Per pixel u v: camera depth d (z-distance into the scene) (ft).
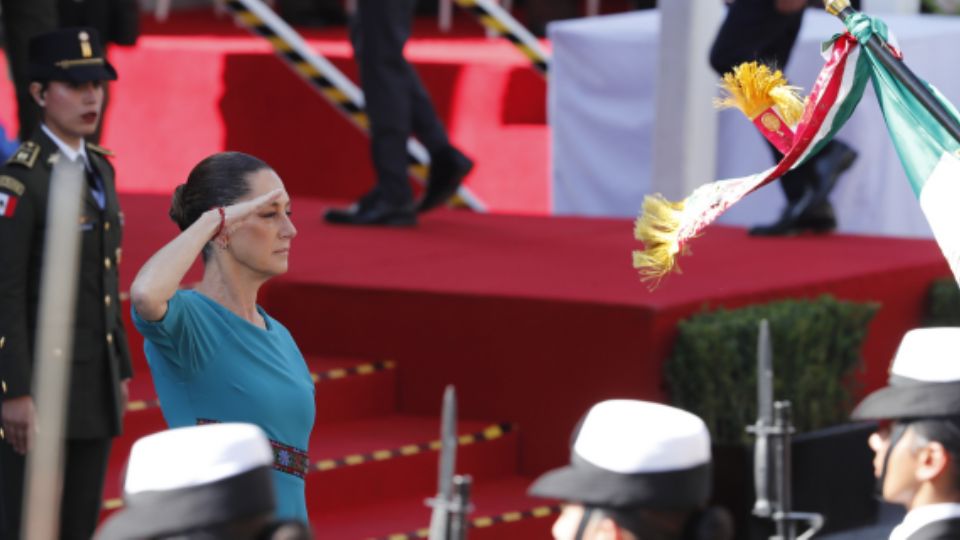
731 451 80.18
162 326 44.73
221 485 28.25
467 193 147.43
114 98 158.71
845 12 47.83
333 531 74.74
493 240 104.01
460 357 84.69
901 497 36.50
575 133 138.41
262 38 163.84
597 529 30.94
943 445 35.55
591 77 136.56
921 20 135.44
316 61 151.23
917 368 36.14
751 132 124.88
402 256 96.43
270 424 46.37
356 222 108.58
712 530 30.83
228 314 46.34
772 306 85.51
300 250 97.96
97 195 63.77
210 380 45.88
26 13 85.40
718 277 90.63
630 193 135.85
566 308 82.23
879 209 124.06
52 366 21.07
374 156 107.96
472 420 84.69
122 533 28.19
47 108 62.39
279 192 46.60
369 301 86.33
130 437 77.66
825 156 107.96
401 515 77.56
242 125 156.46
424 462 81.00
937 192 46.91
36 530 21.11
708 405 81.05
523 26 183.11
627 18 140.87
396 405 86.28
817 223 108.78
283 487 46.55
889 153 124.36
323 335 87.30
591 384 82.02
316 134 155.63
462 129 153.48
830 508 83.30
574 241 104.06
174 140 157.79
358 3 105.91
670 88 109.91
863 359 91.76
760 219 125.90
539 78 152.66
